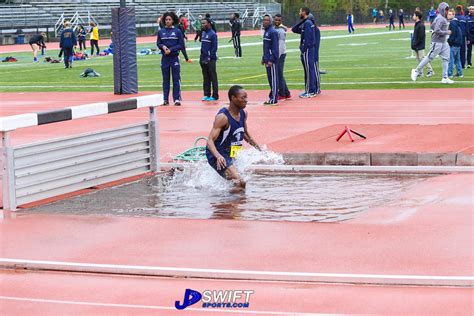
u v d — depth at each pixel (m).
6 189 16.83
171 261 12.77
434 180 18.53
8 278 12.36
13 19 107.69
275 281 11.77
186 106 34.62
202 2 138.88
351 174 19.77
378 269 12.06
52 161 17.84
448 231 14.06
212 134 18.52
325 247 13.30
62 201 17.55
